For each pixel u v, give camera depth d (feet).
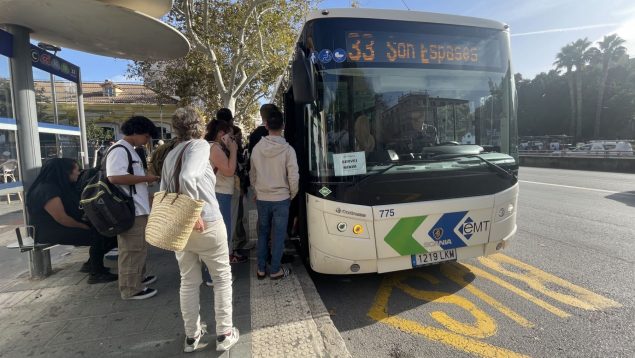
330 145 11.89
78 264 16.25
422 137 12.74
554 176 48.70
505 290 13.64
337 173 11.80
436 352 10.00
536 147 113.09
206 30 45.50
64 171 14.25
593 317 11.56
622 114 160.45
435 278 14.93
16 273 15.37
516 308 12.27
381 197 11.89
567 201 29.91
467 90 13.29
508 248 18.31
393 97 12.44
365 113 12.16
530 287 13.83
